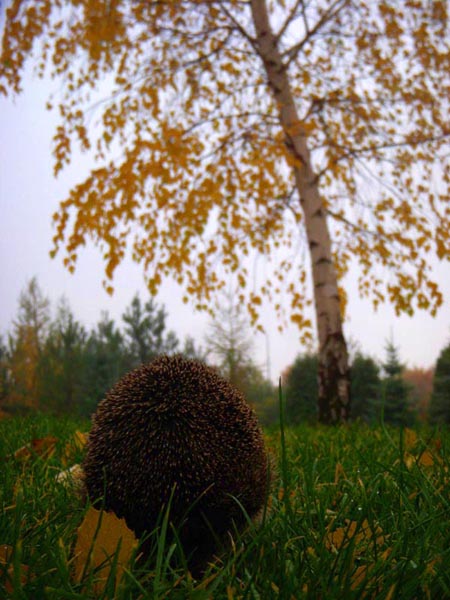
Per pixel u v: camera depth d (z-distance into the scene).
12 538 1.48
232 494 1.49
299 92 9.54
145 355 33.78
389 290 9.18
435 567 1.37
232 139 7.97
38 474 2.35
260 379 21.33
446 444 2.80
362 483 2.03
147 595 1.17
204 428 1.49
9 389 28.12
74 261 7.57
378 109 8.55
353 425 4.63
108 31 7.70
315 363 23.91
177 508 1.44
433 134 8.51
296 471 2.38
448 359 23.11
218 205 8.87
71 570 1.32
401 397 22.53
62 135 8.18
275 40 8.02
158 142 7.10
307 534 1.55
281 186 10.55
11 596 1.13
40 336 30.80
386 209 9.48
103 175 7.23
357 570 1.29
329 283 7.45
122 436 1.49
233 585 1.26
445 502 1.78
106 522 1.34
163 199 7.82
